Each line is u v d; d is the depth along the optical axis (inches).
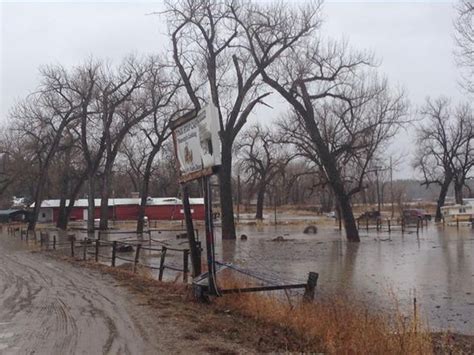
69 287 554.3
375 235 1680.6
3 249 1198.3
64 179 2391.7
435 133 2810.0
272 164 2940.5
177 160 479.2
